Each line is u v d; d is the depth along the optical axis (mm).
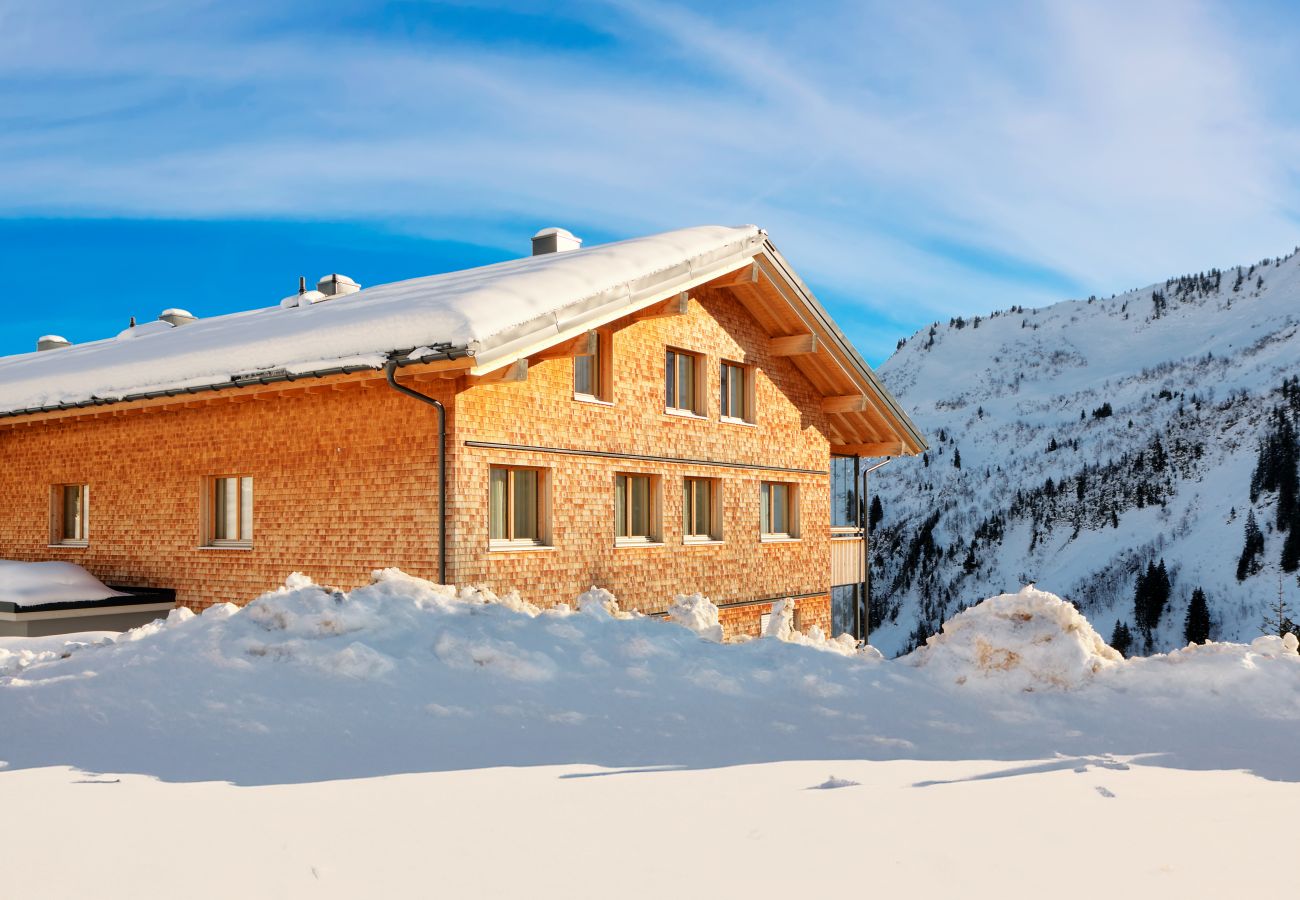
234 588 13180
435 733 5555
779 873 3434
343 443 12250
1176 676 6492
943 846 3727
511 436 12312
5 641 12023
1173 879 3408
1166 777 4797
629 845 3727
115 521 14578
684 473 15812
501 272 14727
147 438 14266
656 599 14969
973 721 5898
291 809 4188
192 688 6297
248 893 3252
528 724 5734
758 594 17453
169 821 4023
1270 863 3576
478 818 4059
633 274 13055
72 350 19766
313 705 6008
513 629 7340
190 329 17688
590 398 13891
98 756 5145
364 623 7234
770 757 5129
